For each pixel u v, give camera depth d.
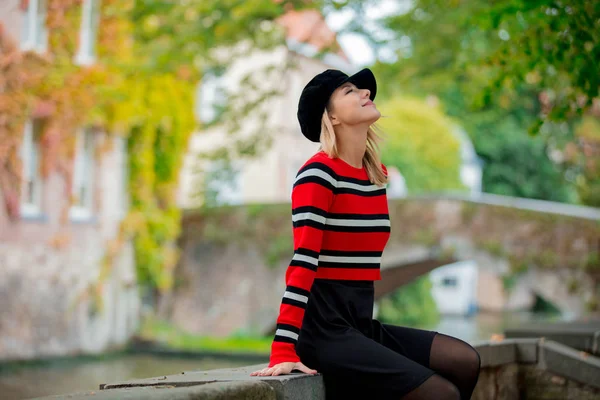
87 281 24.67
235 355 25.06
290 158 39.62
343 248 4.23
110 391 3.36
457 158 41.31
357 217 4.22
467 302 49.53
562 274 25.95
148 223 27.09
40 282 22.94
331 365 4.14
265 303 28.09
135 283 26.98
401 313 35.38
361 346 4.09
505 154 48.06
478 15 8.80
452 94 47.31
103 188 25.55
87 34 24.55
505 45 8.88
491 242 26.34
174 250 28.38
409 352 4.40
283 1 20.03
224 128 23.70
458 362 4.36
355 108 4.25
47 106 22.84
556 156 48.44
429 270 29.64
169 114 27.44
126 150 26.75
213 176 26.12
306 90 4.34
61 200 23.70
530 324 10.05
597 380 7.24
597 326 9.55
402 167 40.12
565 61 8.46
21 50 22.16
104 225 25.55
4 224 21.81
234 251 28.41
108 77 24.12
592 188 37.09
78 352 24.20
